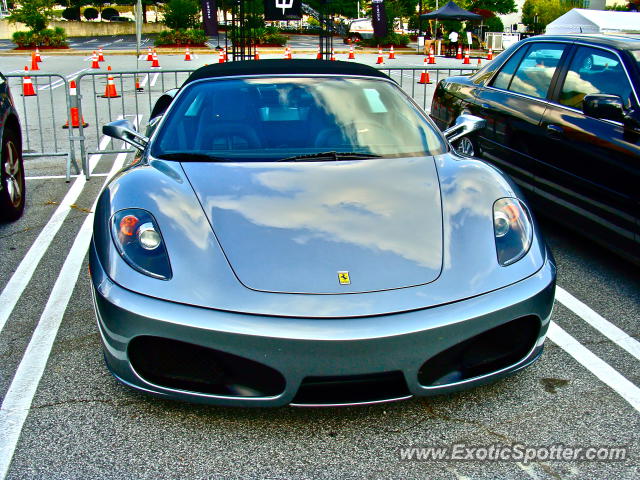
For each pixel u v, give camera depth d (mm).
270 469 2250
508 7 54875
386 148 3258
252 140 3248
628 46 4211
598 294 3787
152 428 2477
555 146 4367
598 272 4133
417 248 2475
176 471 2236
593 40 4492
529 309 2418
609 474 2223
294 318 2203
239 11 14109
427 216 2656
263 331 2184
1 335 3232
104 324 2387
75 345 3135
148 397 2682
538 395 2711
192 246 2441
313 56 29531
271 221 2562
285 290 2271
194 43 37281
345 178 2906
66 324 3361
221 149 3188
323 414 2566
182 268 2365
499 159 5117
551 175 4434
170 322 2242
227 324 2205
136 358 2387
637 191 3623
